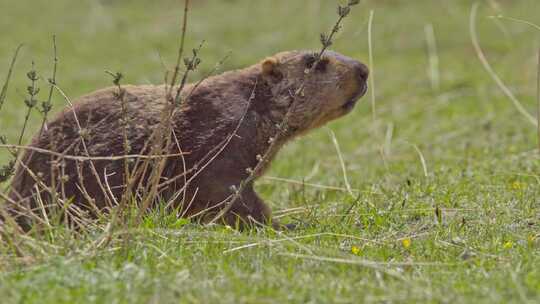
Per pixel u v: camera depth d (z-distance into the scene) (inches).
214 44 1194.6
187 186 433.1
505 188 488.1
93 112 434.3
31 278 315.0
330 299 302.2
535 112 759.1
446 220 427.2
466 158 609.0
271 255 354.0
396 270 342.0
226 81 453.4
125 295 301.3
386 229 416.8
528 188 485.4
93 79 1035.9
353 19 1249.4
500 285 314.8
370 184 541.3
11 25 1293.1
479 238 393.4
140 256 343.6
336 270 339.9
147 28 1289.4
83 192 392.8
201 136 434.3
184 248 361.1
